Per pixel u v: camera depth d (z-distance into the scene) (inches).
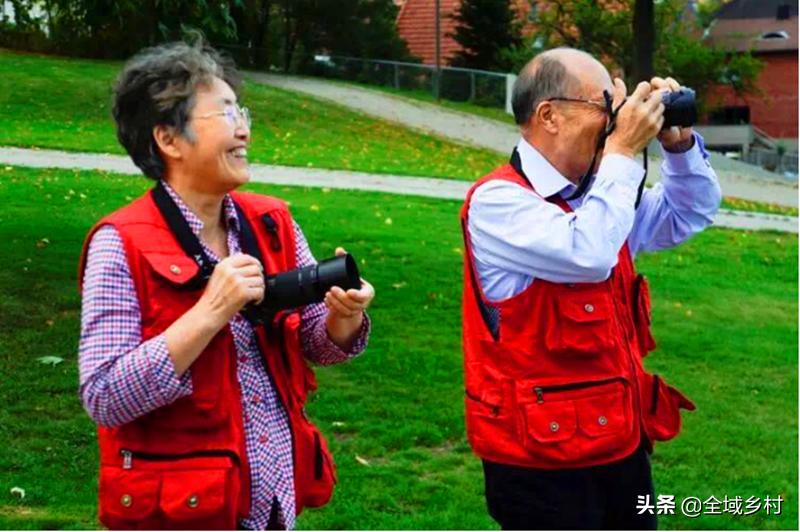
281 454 112.0
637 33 1070.4
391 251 471.8
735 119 1694.1
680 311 432.5
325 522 217.0
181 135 110.1
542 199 130.6
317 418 277.0
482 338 131.3
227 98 111.8
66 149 708.0
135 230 108.7
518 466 128.9
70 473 233.5
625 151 129.0
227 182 111.4
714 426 298.2
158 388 102.4
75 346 316.2
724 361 366.0
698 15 1588.3
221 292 104.0
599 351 128.2
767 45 1685.5
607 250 124.9
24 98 900.6
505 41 1446.9
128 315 106.4
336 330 116.3
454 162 888.3
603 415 127.8
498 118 1183.6
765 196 951.6
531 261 126.6
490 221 130.2
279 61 1379.2
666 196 148.9
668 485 255.8
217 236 114.3
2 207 485.1
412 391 301.0
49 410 268.7
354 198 620.1
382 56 1432.1
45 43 1221.7
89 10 378.0
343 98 1163.9
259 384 112.3
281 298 110.0
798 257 586.2
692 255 563.2
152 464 106.5
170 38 357.4
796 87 1688.0
